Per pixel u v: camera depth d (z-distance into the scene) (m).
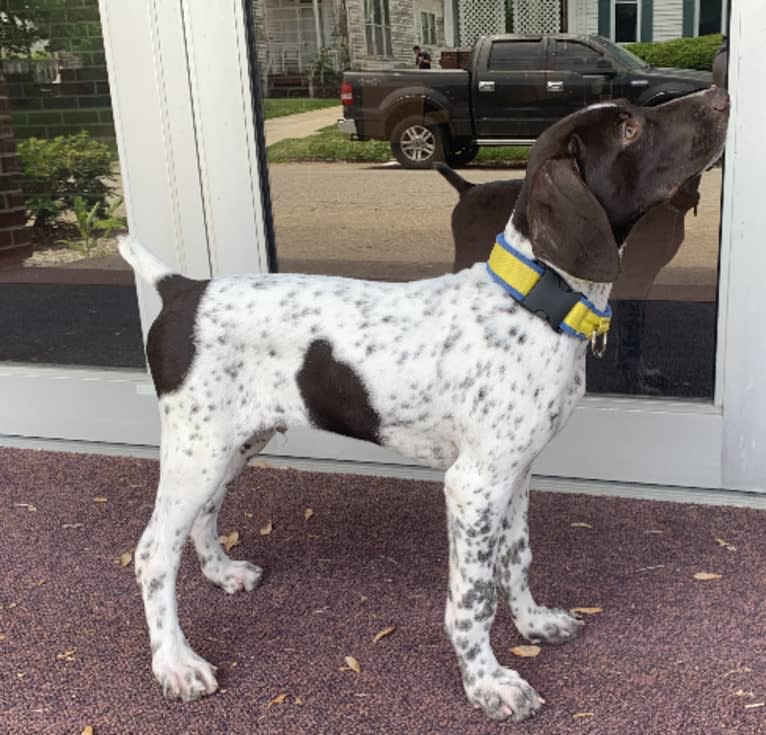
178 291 2.43
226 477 2.67
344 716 2.28
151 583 2.40
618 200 2.15
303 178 5.33
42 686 2.43
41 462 3.83
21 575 2.97
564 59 5.75
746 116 2.92
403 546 3.10
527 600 2.54
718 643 2.49
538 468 3.47
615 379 3.54
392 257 4.97
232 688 2.40
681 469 3.31
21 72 4.85
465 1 6.01
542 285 2.17
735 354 3.14
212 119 3.44
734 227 3.03
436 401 2.25
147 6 3.37
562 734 2.19
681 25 4.63
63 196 4.92
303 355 2.33
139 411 3.85
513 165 5.33
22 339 4.35
